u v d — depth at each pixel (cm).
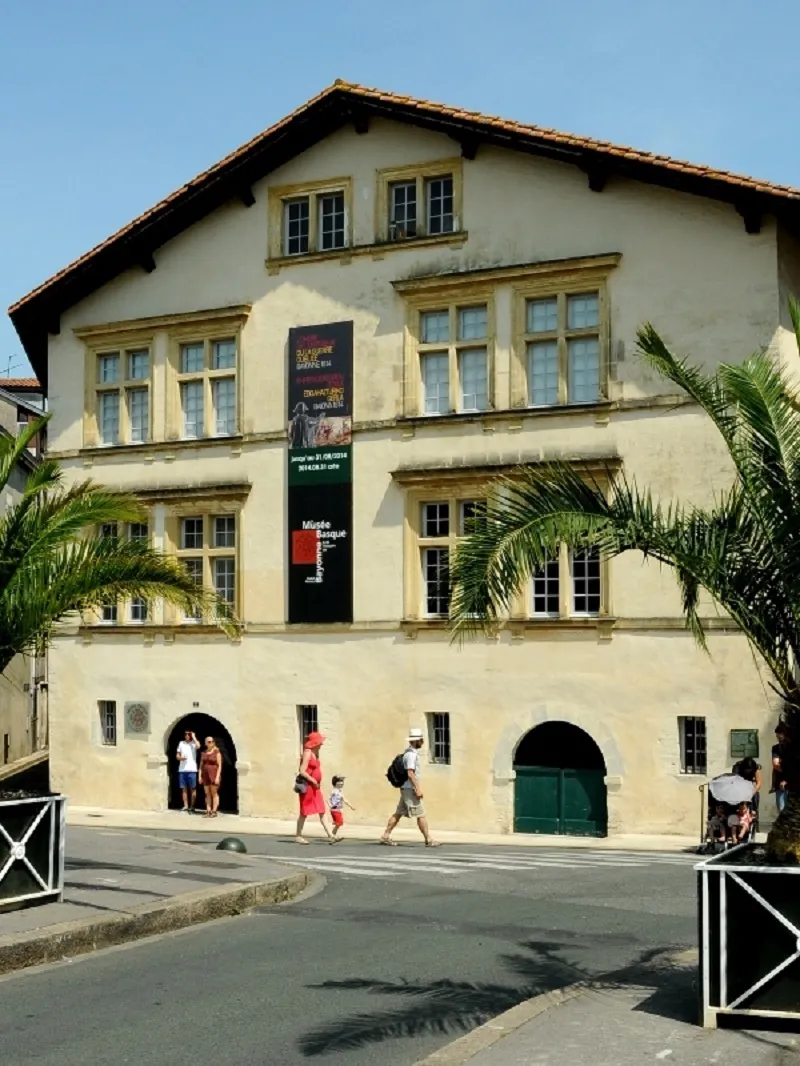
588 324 2803
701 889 909
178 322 3209
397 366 2966
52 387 3394
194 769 3155
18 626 1448
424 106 2897
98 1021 988
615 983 1072
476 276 2870
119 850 1984
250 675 3098
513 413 2825
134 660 3250
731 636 2623
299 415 3062
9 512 1509
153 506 3228
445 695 2875
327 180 3077
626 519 1035
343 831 2838
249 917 1495
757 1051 837
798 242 2764
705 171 2625
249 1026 970
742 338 2639
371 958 1230
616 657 2717
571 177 2817
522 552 1016
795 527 1013
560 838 2711
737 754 2597
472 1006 1032
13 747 4784
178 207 3167
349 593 2984
